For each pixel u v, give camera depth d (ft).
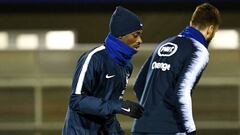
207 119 82.43
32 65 82.69
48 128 82.17
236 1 104.88
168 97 38.52
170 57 38.68
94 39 125.49
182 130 38.58
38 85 82.53
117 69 35.40
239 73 82.12
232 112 82.33
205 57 38.29
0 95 82.69
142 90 41.50
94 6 107.55
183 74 37.83
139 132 39.42
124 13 35.19
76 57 82.79
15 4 106.42
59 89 82.53
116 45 35.22
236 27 119.03
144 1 105.09
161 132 38.58
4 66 82.74
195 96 82.43
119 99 35.99
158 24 120.37
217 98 82.28
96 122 35.58
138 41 35.68
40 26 120.67
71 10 108.68
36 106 82.53
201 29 39.11
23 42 120.88
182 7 105.91
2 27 119.55
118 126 37.32
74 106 34.27
